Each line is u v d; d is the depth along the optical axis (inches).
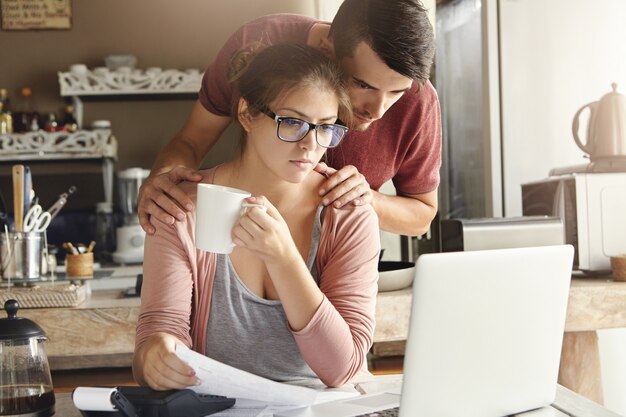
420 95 73.3
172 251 49.4
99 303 85.3
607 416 44.0
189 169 52.6
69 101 169.5
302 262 46.2
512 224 95.2
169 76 160.9
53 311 80.4
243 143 51.2
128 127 171.2
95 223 167.8
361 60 52.9
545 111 119.3
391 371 97.3
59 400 48.2
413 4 52.7
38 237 95.2
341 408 43.9
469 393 40.5
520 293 41.2
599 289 87.4
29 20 168.9
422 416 39.3
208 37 172.6
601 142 105.4
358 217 52.1
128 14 171.2
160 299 48.8
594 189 100.0
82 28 170.6
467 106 127.8
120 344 81.2
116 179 170.4
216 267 50.1
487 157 119.1
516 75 118.4
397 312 81.7
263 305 49.9
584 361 91.3
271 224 43.9
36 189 167.8
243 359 50.5
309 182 52.3
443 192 142.3
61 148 156.9
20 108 169.3
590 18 119.7
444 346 38.9
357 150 74.2
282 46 48.1
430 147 76.7
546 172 119.6
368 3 53.0
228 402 44.1
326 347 47.1
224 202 42.6
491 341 40.6
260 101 46.8
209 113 71.5
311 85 45.9
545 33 118.8
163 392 42.1
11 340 43.1
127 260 150.9
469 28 125.2
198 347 50.8
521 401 43.6
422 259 37.4
